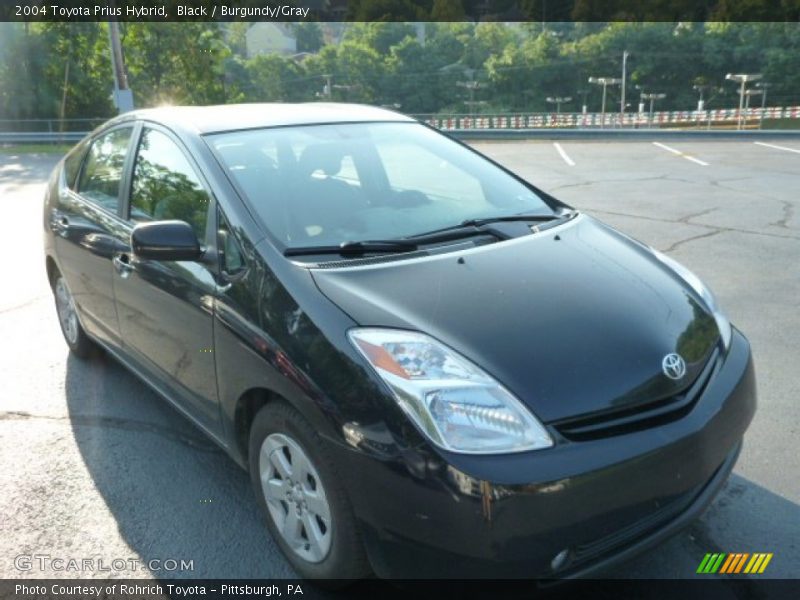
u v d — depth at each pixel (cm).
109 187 394
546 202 358
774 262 675
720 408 242
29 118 3812
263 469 268
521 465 209
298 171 320
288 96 9862
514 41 11062
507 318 242
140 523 302
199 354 294
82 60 3797
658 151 1805
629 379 230
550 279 269
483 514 206
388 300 247
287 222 289
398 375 221
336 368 230
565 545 214
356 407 223
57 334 526
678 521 235
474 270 270
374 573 242
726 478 256
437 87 10262
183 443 366
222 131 336
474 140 2316
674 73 9675
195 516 306
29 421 391
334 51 10250
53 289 482
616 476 216
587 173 1391
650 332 249
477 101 10262
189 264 299
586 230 324
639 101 9869
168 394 339
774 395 399
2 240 851
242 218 285
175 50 3653
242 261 276
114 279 362
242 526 299
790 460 334
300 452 246
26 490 327
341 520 233
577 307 253
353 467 223
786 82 8931
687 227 841
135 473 339
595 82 9675
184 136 335
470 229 310
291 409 247
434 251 286
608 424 222
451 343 230
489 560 210
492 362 225
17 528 300
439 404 215
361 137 359
